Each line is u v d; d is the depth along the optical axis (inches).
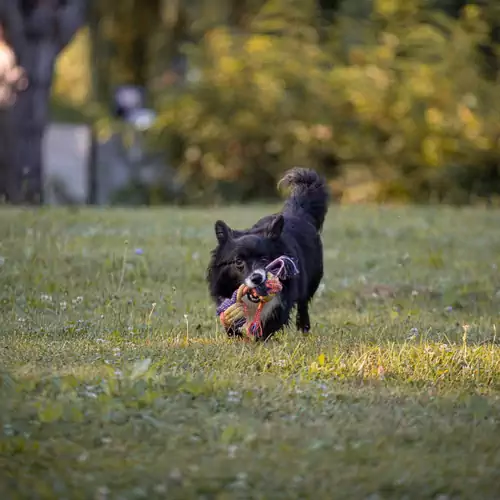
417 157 1112.8
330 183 1111.6
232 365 339.9
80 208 832.9
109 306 450.9
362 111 1117.1
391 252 636.7
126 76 1457.9
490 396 318.0
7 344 367.9
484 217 825.5
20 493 225.6
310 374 328.5
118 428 269.0
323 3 1258.6
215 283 402.3
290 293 396.5
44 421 269.7
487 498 230.5
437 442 266.5
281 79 1146.7
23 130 1072.8
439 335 411.5
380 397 307.1
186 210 841.5
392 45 1151.0
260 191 1155.9
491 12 1197.1
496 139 1112.8
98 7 1338.6
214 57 1182.3
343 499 228.4
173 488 231.0
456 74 1134.4
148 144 1179.9
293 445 260.7
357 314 472.1
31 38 1064.2
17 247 567.5
